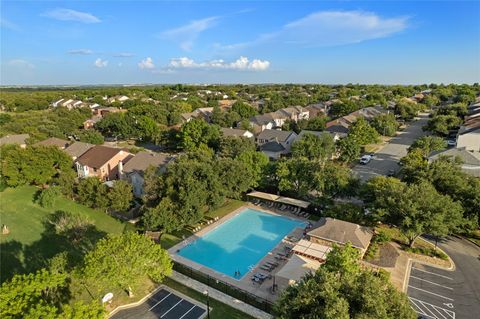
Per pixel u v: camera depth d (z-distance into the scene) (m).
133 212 53.91
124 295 34.12
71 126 119.56
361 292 21.48
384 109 145.75
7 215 55.31
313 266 35.03
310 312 21.28
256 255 43.38
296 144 78.00
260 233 49.28
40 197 58.75
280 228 50.72
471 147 77.81
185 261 41.88
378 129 110.94
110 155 72.62
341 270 26.34
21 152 66.81
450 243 43.66
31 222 52.41
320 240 42.16
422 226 39.12
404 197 40.94
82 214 54.44
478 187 43.47
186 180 48.28
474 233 45.81
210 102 188.38
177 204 47.16
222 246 45.59
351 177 52.75
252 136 100.56
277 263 40.88
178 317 30.94
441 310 31.17
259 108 170.50
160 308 32.25
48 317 22.22
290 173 57.97
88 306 23.48
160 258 33.12
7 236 47.78
